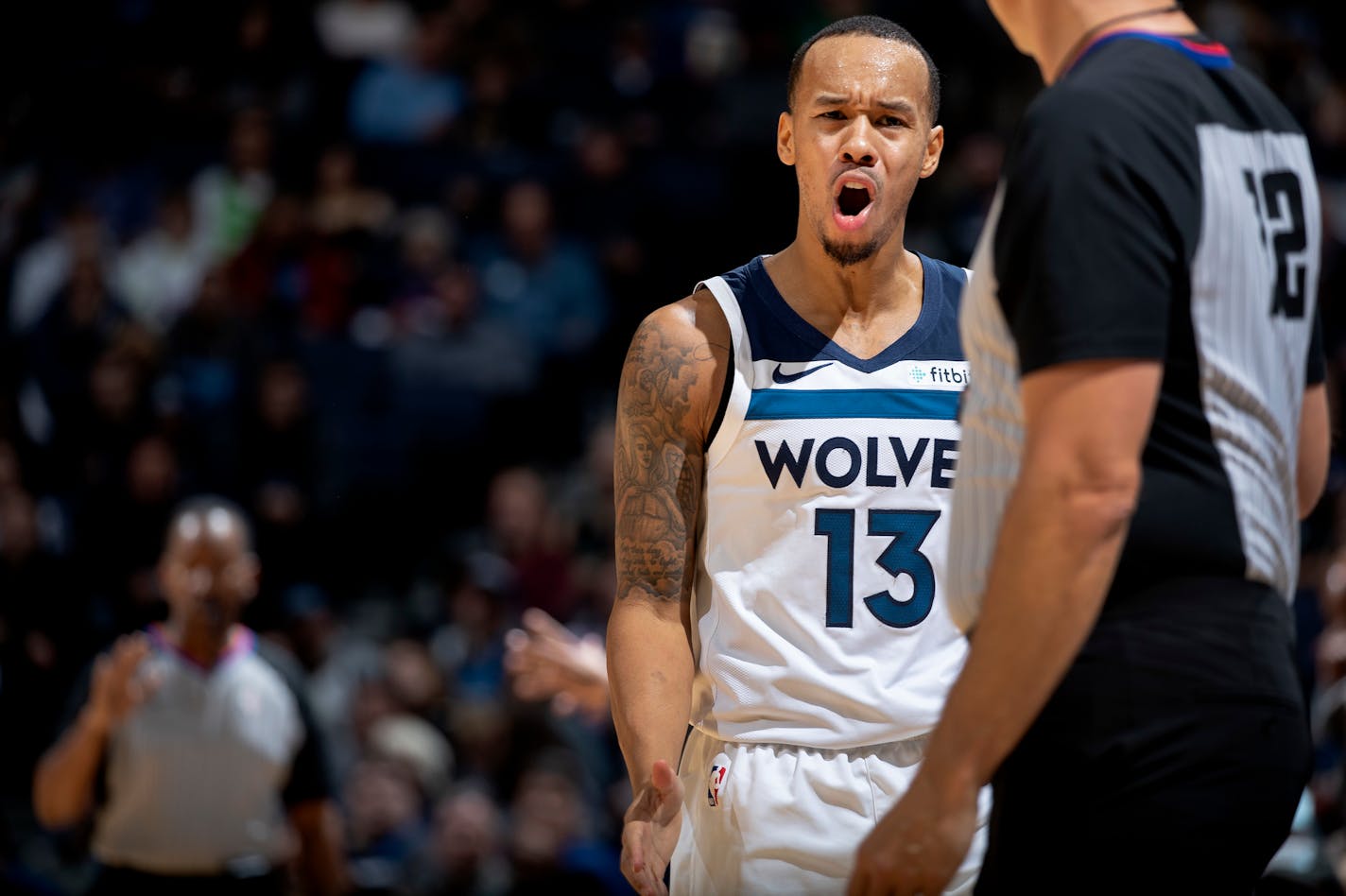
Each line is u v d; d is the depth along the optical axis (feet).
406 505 108.78
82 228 110.22
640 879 25.05
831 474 30.27
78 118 127.75
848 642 30.17
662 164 127.34
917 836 19.42
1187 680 20.03
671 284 124.36
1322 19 145.69
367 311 115.75
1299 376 21.71
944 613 30.45
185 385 105.81
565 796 67.56
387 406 110.11
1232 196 20.51
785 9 137.90
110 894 56.29
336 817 59.16
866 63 30.12
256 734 56.85
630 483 30.66
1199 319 20.17
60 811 56.08
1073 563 18.97
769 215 127.13
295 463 103.24
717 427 30.68
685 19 137.49
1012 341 20.68
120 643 54.39
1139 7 21.53
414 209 123.95
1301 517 24.27
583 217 124.98
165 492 96.58
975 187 120.98
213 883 56.49
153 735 55.93
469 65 131.44
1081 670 20.30
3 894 56.44
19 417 100.89
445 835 69.36
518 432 111.45
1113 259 19.40
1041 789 20.44
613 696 29.43
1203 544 20.24
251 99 130.31
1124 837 20.03
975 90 131.34
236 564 57.57
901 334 31.17
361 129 128.77
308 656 83.82
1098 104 19.99
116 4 134.82
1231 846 20.04
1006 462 21.26
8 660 75.46
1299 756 20.56
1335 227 123.54
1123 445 19.08
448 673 88.43
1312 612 84.53
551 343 115.34
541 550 95.96
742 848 30.17
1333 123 130.82
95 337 108.06
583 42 137.59
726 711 30.58
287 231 115.65
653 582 30.14
